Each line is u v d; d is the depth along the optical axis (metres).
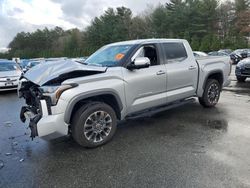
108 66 4.30
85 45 67.25
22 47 91.31
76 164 3.53
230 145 3.95
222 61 6.30
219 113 5.73
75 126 3.85
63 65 3.84
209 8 49.31
